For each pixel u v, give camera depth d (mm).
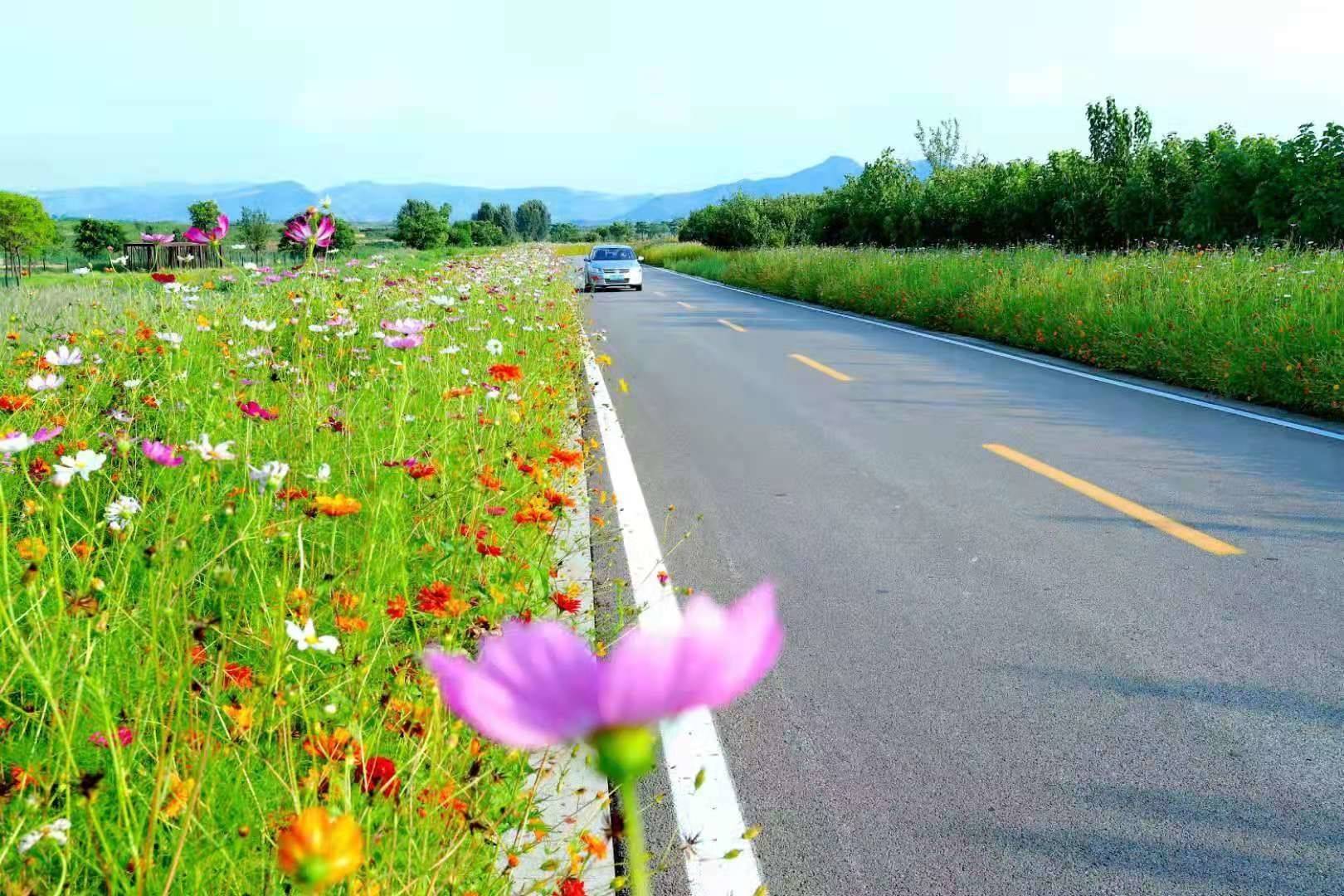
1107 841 2689
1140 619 4188
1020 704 3477
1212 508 5777
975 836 2721
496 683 502
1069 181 23703
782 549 5129
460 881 1912
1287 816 2789
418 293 10117
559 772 2879
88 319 6355
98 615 2139
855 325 17781
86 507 3469
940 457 7156
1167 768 3045
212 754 1986
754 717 3404
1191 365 10391
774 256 31797
